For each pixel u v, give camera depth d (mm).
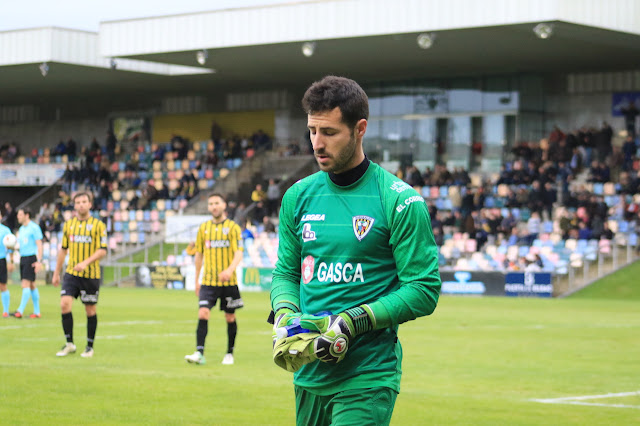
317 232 4230
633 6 31188
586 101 40562
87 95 50875
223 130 49000
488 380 11281
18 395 9414
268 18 33938
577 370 12273
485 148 40406
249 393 9711
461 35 32312
